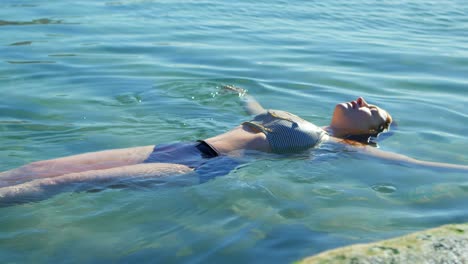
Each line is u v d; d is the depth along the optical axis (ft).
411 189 8.30
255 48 14.14
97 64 12.62
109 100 10.92
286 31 15.81
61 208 7.52
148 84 11.67
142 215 7.48
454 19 18.11
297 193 8.07
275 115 9.46
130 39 14.44
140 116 10.36
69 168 8.04
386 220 7.56
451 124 10.39
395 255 6.86
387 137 9.89
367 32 16.11
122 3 18.16
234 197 7.89
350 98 11.39
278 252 6.89
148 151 8.58
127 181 7.99
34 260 6.70
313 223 7.43
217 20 16.63
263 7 18.56
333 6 19.21
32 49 13.35
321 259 6.76
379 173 8.69
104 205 7.62
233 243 7.02
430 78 12.53
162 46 13.98
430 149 9.55
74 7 17.34
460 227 7.39
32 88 11.26
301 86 11.87
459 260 6.84
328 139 9.57
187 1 18.94
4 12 16.38
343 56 13.76
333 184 8.35
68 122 10.00
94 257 6.77
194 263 6.72
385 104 11.13
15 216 7.34
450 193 8.21
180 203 7.73
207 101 11.03
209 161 8.61
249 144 9.04
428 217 7.67
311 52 13.99
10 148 9.04
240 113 10.61
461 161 9.21
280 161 8.90
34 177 7.82
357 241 7.11
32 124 9.85
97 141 9.41
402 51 14.33
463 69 13.15
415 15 18.48
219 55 13.50
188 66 12.72
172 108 10.70
